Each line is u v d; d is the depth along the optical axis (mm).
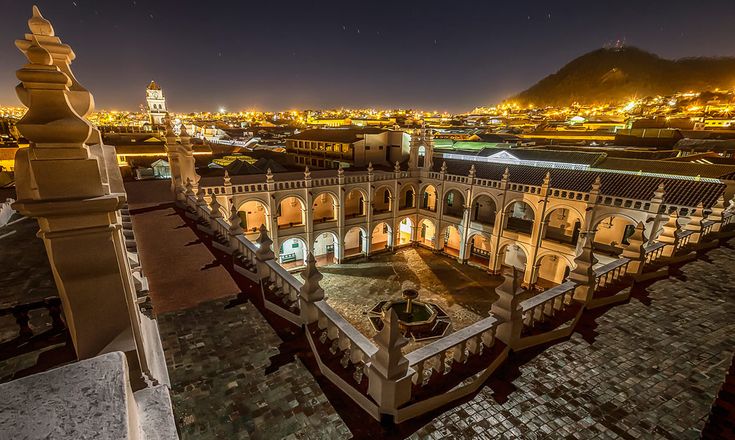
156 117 137250
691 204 27703
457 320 32250
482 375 7602
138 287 7043
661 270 12789
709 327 9742
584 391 7508
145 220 19797
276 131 156125
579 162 43562
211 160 62969
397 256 47719
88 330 4141
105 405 1912
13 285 7879
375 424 6637
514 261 43531
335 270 42969
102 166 4383
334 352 8148
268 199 38219
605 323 9883
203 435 6305
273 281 11086
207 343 8719
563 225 38750
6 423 1741
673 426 6695
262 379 7617
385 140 58031
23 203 3436
